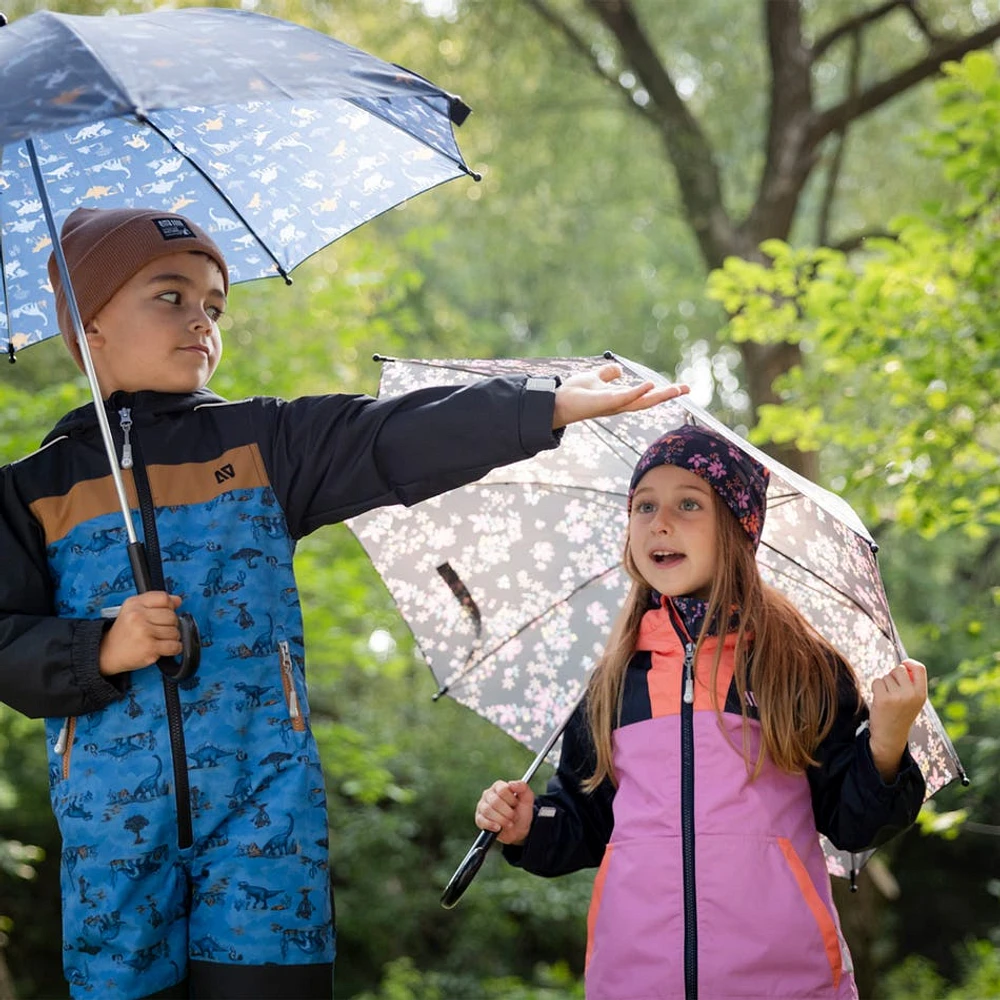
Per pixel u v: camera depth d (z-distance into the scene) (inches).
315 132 125.9
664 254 688.4
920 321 265.3
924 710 125.9
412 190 125.1
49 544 110.6
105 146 132.0
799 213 621.0
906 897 791.1
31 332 134.8
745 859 115.8
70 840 104.1
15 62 94.2
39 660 102.3
